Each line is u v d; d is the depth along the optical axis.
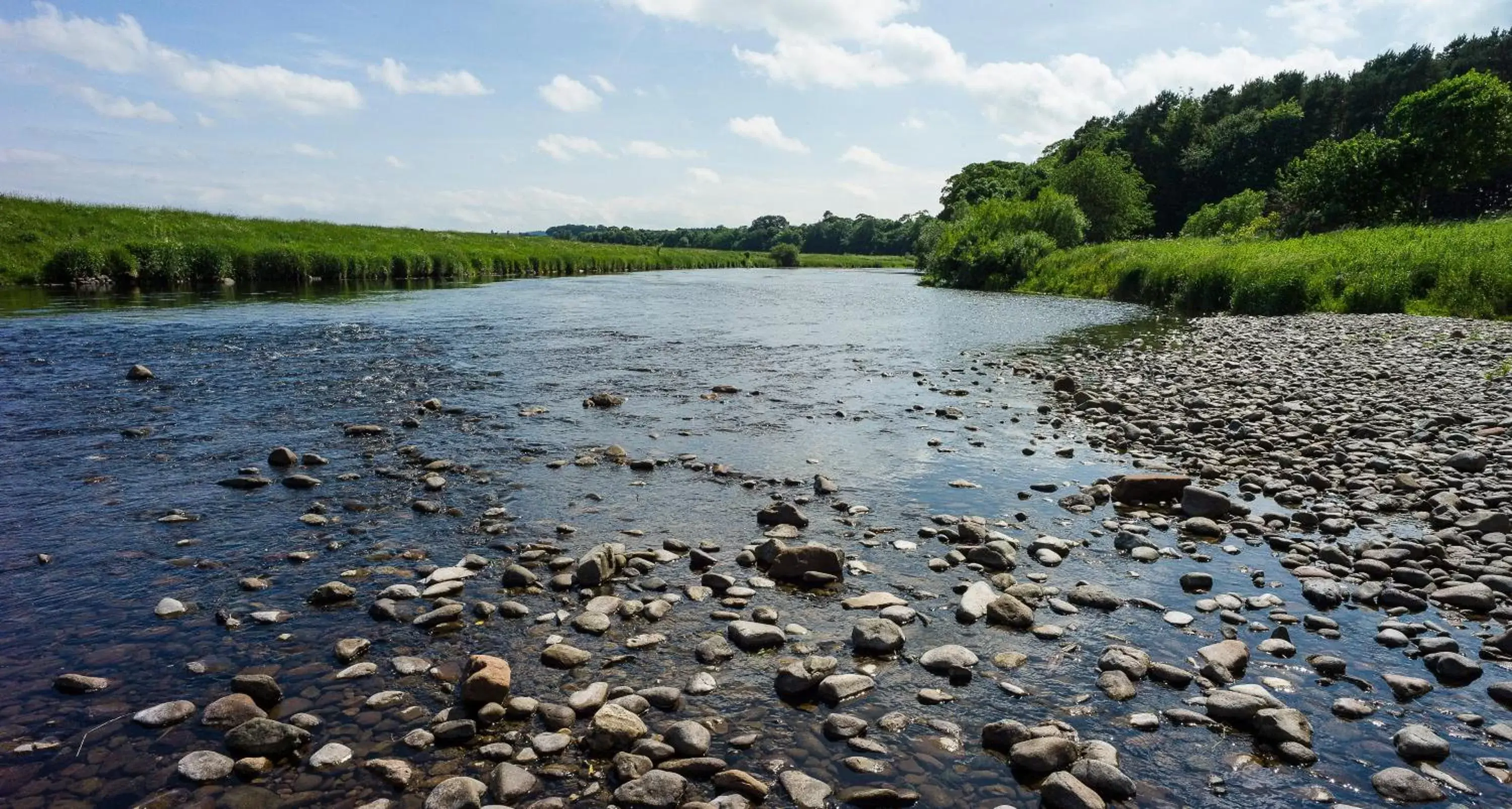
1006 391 13.95
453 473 8.52
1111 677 4.50
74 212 38.91
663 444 9.88
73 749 3.77
